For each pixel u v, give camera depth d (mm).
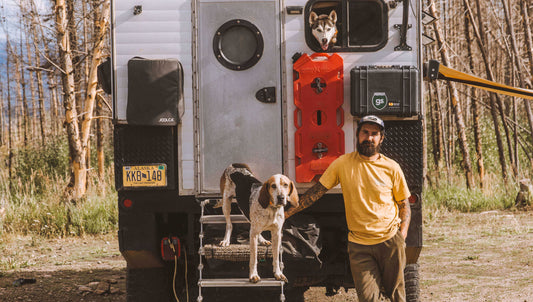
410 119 4566
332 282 4922
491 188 14133
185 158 4715
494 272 6969
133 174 4664
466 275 6855
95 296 6105
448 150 20406
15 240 9812
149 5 4684
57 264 7949
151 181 4664
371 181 3750
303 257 4387
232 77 4715
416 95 4473
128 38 4684
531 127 15008
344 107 4652
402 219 3848
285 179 4027
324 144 4652
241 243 4445
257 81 4715
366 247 3764
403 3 4590
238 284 4180
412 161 4566
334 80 4625
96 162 20891
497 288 6156
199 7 4695
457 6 22484
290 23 4684
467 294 5949
